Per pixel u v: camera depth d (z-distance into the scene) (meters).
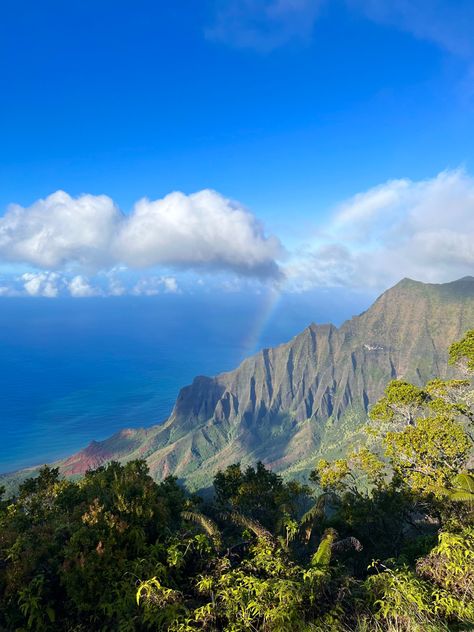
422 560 8.48
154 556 8.35
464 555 7.73
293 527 12.21
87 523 8.70
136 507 9.21
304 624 6.64
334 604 7.27
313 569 7.77
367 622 6.81
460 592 7.32
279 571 8.13
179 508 13.48
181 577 8.25
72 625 7.12
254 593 7.32
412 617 6.58
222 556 9.01
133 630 6.76
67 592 7.34
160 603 7.13
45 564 8.08
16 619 7.14
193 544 8.98
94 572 7.56
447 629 6.46
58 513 13.30
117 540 8.31
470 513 14.23
